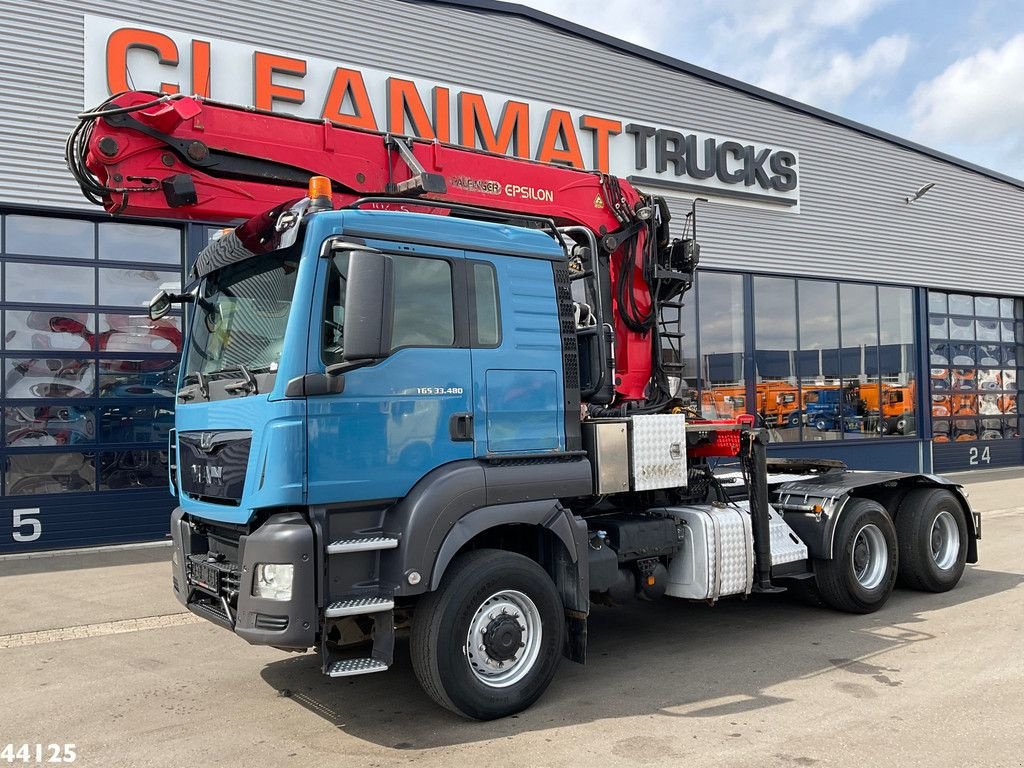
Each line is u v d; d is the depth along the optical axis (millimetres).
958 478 19047
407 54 12977
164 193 5234
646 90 15680
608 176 7098
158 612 7703
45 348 10633
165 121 5102
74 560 10023
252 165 5473
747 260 16938
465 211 5754
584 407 5996
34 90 10438
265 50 11742
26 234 10562
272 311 4656
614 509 6395
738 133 16938
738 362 16812
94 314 10914
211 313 5398
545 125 14391
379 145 5957
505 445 5059
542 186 6676
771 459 9078
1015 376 22047
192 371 5508
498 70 13922
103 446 10906
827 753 4254
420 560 4547
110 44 10734
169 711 5191
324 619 4363
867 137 18953
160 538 11172
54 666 6160
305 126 5684
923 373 19828
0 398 10359
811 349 17906
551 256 5449
